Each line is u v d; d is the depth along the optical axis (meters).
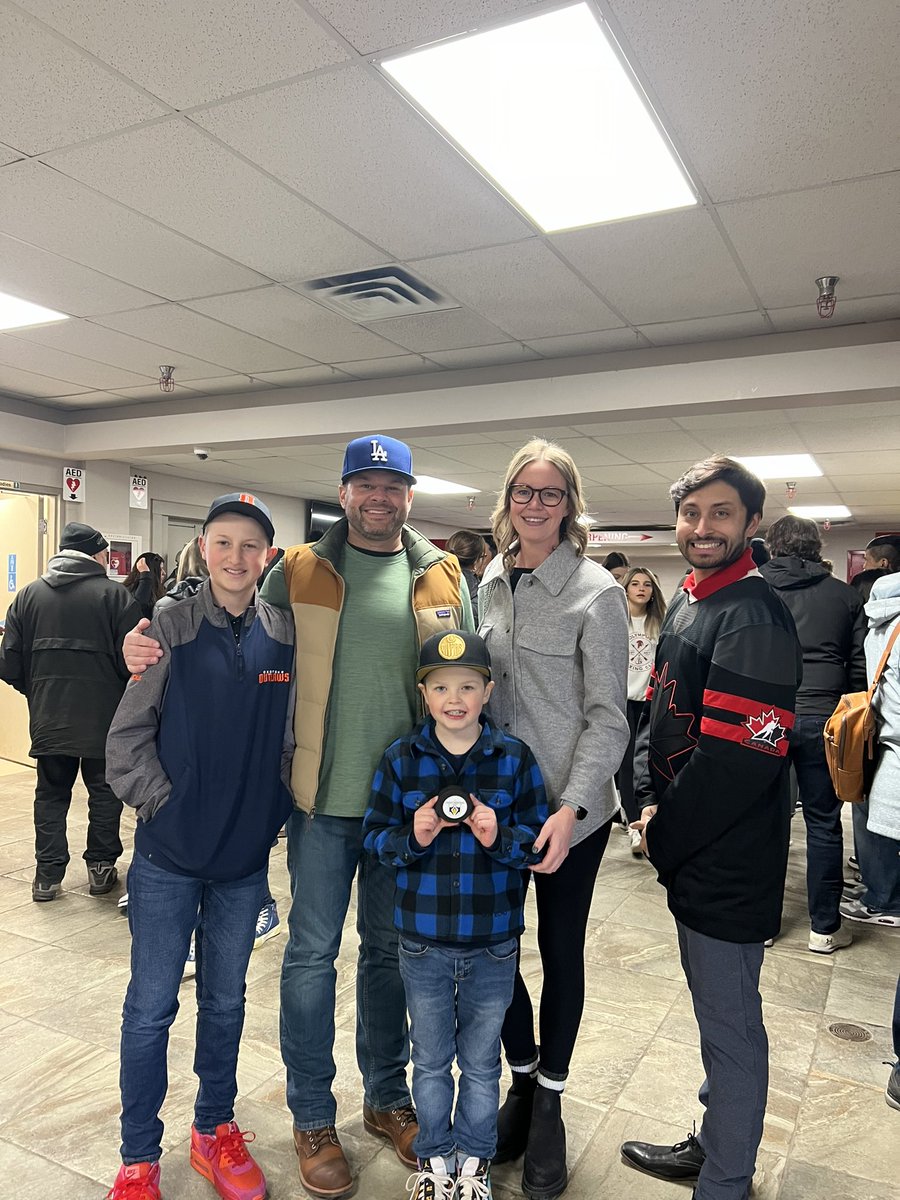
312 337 4.52
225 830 1.67
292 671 1.80
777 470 7.56
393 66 2.17
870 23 1.97
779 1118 2.07
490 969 1.65
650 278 3.58
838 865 3.09
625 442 6.40
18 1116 2.04
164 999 1.71
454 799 1.56
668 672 1.67
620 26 2.00
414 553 1.97
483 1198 1.59
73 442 6.57
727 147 2.54
